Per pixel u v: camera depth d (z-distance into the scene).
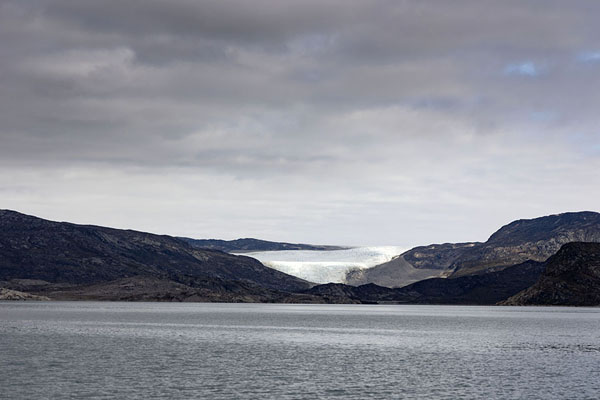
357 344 173.00
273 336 198.12
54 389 99.94
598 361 135.62
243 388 102.25
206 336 195.88
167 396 95.62
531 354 148.88
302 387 103.56
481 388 103.31
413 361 135.25
